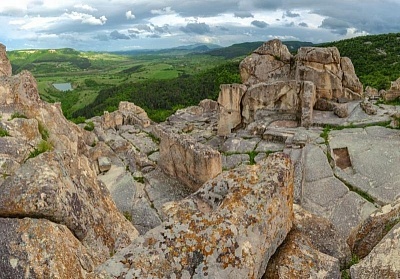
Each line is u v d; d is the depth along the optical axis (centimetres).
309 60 2286
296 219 705
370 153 1548
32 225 536
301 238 626
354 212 1215
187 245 488
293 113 2141
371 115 2072
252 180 591
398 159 1470
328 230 697
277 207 570
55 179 608
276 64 2436
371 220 704
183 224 515
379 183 1340
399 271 488
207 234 497
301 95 2108
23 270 477
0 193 570
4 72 1170
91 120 2580
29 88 947
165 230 512
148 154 1875
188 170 1370
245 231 512
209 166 1266
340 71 2308
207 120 2612
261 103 2180
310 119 1994
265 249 532
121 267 466
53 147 782
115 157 1691
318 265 570
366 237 693
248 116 2222
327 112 2222
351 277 546
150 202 1298
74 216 615
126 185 1423
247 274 481
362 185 1338
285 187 603
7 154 648
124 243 702
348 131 1855
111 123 2492
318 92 2286
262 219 537
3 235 516
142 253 483
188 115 2806
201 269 469
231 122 2205
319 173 1452
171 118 2733
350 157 1534
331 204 1269
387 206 716
